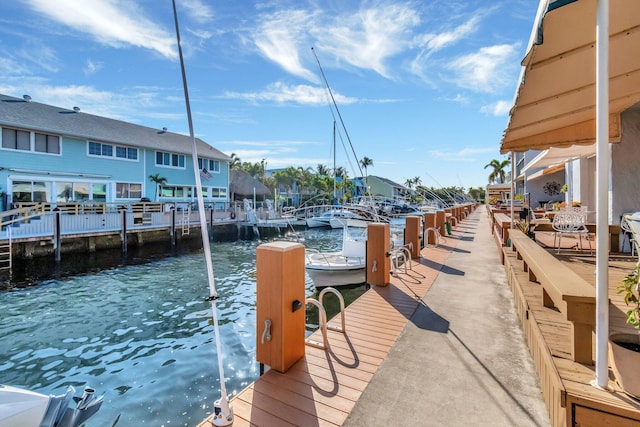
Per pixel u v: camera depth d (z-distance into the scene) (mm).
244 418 1921
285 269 2461
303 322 2689
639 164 4598
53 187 15422
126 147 18531
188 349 5000
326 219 23625
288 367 2494
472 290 4508
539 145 3965
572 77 2213
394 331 3174
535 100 2680
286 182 43781
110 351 4965
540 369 2150
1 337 5547
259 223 22000
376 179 49625
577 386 1527
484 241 9266
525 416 1877
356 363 2559
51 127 15070
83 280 9672
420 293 4402
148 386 3975
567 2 1247
